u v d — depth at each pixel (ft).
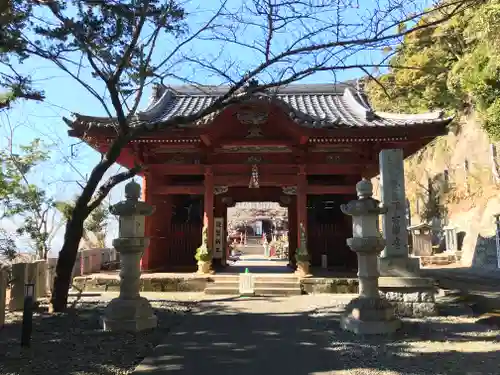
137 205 29.19
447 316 32.04
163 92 64.59
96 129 45.24
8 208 47.44
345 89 65.00
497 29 62.95
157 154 53.98
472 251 86.33
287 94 66.69
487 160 94.48
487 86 71.92
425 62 96.68
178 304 38.11
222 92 65.67
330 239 61.67
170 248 60.18
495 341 24.61
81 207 31.17
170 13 22.91
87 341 24.22
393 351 22.44
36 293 37.99
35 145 49.60
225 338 25.32
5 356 20.95
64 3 21.50
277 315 32.81
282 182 53.06
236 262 79.46
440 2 24.72
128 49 24.25
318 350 22.74
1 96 27.91
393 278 32.27
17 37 22.06
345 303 38.40
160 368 19.56
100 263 59.31
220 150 53.06
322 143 51.93
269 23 21.74
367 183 29.30
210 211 52.11
